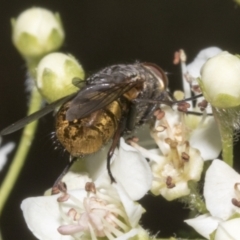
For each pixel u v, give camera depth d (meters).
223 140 0.10
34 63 0.12
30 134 0.12
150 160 0.11
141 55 0.17
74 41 0.17
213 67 0.10
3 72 0.17
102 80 0.10
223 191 0.10
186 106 0.11
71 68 0.11
